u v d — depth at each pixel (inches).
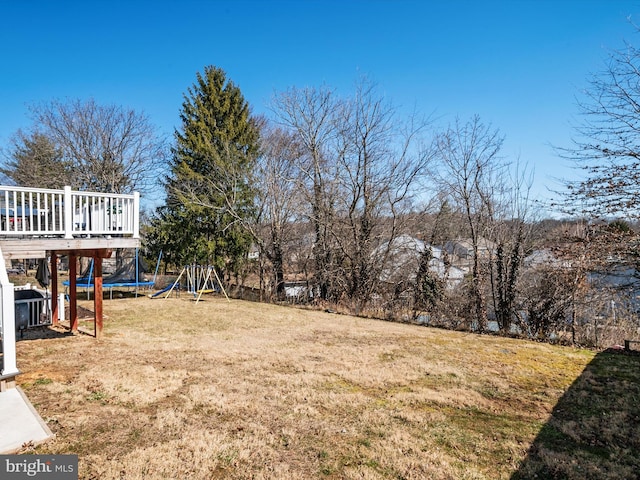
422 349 327.6
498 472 138.3
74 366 245.4
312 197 644.1
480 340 376.2
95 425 165.2
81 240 288.5
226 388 215.9
